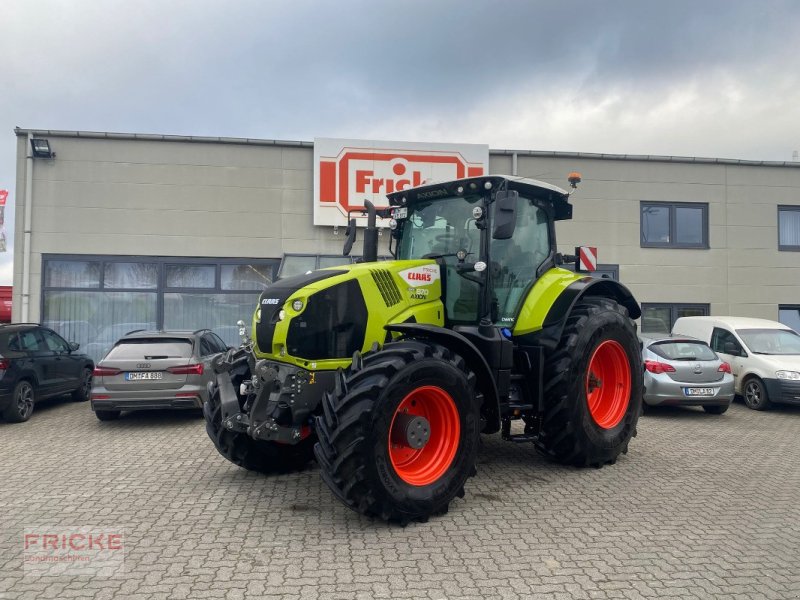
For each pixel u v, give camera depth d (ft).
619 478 18.90
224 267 42.70
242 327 19.53
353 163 42.86
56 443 24.84
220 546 13.39
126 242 41.63
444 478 15.15
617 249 46.39
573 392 18.78
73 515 15.57
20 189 40.91
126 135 41.47
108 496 17.25
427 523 14.80
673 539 13.75
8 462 21.52
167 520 15.14
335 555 12.84
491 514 15.47
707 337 38.70
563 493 17.28
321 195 42.57
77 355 36.37
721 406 32.32
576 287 19.93
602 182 46.29
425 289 18.07
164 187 41.98
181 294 42.32
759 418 31.37
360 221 42.88
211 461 21.58
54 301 41.22
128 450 23.47
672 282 46.98
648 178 46.80
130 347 29.07
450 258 18.94
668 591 11.19
